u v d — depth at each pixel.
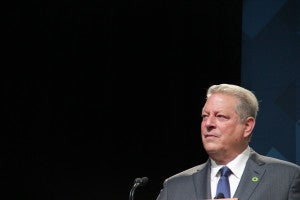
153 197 10.45
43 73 10.45
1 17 10.38
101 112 10.55
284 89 9.30
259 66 9.61
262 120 9.39
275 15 9.60
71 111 10.49
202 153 10.38
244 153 5.64
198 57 10.47
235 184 5.50
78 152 10.47
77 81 10.54
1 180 10.26
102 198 10.45
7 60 10.39
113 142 10.55
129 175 10.51
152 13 10.70
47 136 10.39
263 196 5.32
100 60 10.59
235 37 10.16
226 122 5.51
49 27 10.48
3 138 10.30
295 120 9.13
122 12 10.68
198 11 10.53
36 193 10.30
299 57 9.28
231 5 10.23
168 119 10.53
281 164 5.56
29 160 10.34
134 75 10.62
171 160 10.48
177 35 10.60
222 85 5.74
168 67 10.59
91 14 10.62
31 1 10.46
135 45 10.66
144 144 10.55
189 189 5.67
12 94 10.38
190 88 10.49
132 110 10.60
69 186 10.38
